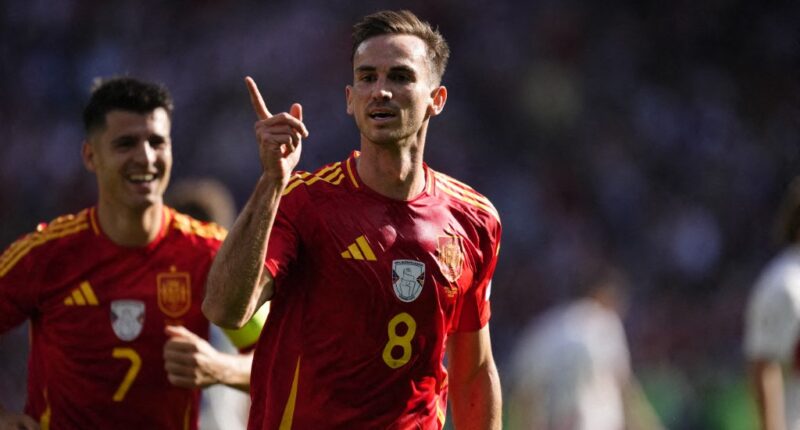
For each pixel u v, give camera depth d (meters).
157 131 18.22
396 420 14.05
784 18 72.56
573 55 70.94
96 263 18.17
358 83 13.82
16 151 68.62
